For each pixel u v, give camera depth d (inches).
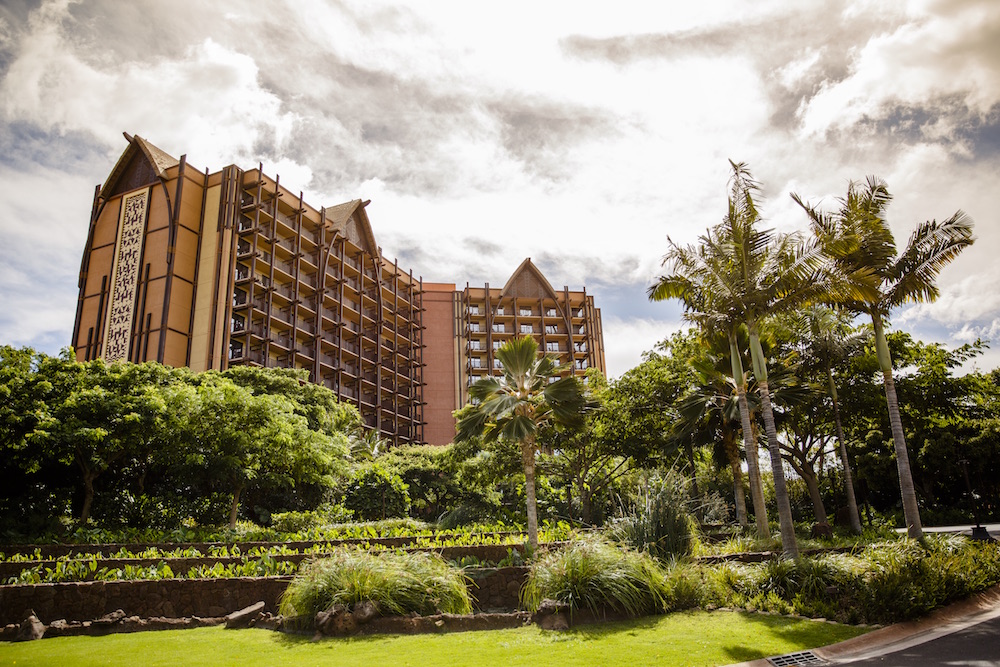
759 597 465.4
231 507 970.7
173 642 374.6
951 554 550.9
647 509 609.9
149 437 851.4
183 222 1980.8
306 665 316.2
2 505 797.2
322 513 1109.7
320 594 423.5
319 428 1393.9
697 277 674.2
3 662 321.7
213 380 1375.5
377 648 354.0
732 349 692.7
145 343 1872.5
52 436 752.3
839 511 1167.0
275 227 2111.2
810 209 738.8
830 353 1010.7
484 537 738.8
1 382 784.3
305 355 2140.7
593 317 3267.7
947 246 706.8
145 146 2092.8
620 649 344.2
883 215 738.8
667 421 1115.9
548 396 764.0
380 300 2655.0
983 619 420.8
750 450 676.7
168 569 507.5
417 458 1669.5
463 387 2970.0
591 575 444.1
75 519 847.1
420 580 451.2
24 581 472.4
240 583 482.0
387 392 2615.7
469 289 3157.0
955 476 1594.5
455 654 337.4
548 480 1481.3
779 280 626.8
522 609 495.5
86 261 2070.6
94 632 406.9
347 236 2559.1
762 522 788.0
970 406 1507.1
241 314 1961.1
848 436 1667.1
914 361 1115.3
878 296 643.5
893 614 410.3
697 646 348.8
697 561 545.6
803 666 317.1
